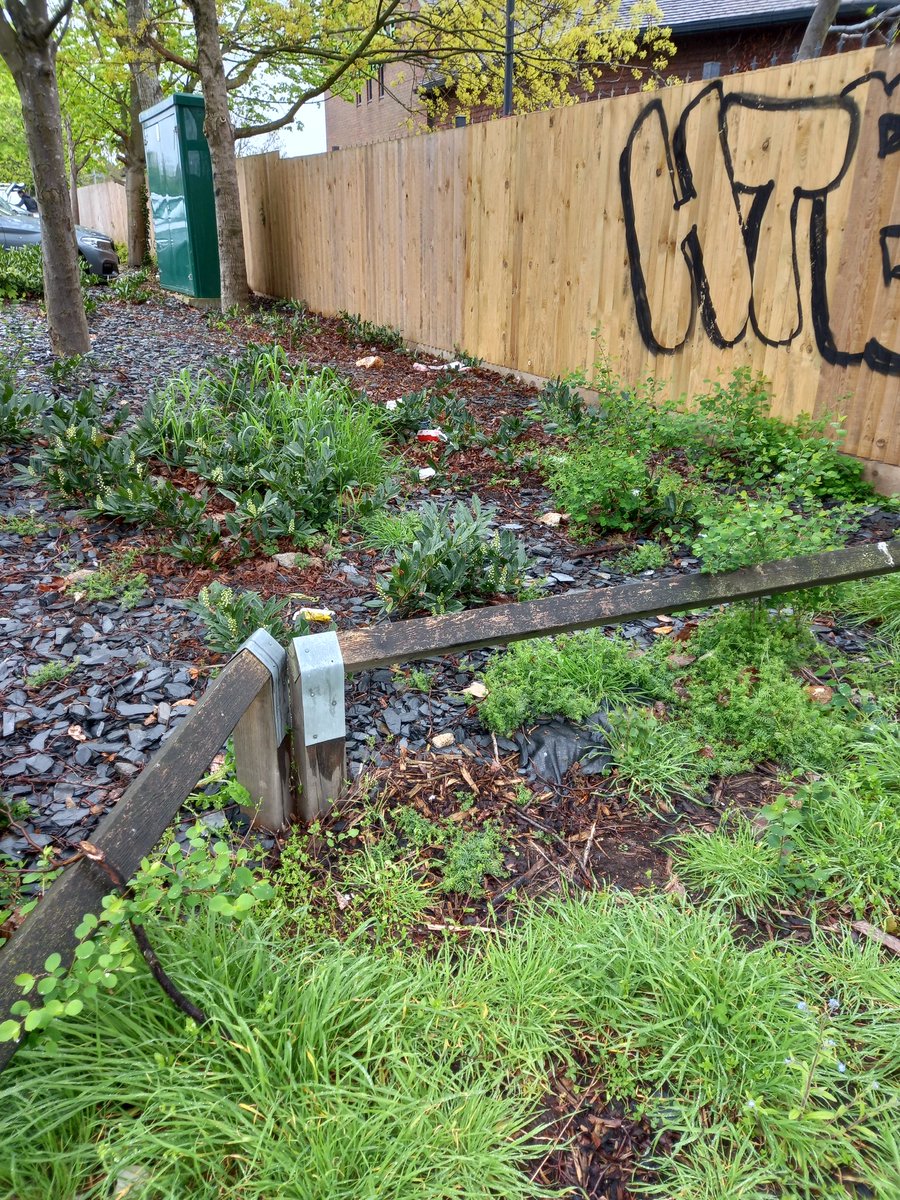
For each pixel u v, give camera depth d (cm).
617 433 557
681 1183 173
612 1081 192
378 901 235
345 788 272
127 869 182
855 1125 180
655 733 305
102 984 170
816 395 568
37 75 679
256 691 229
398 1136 172
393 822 267
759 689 316
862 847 254
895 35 940
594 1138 183
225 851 190
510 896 242
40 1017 147
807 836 263
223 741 213
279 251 1430
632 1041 200
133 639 356
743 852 255
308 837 255
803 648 356
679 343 664
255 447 507
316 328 1125
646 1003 207
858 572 338
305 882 238
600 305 729
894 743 296
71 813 260
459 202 891
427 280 984
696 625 379
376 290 1113
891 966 219
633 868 256
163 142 1349
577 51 1557
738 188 588
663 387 640
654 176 650
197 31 1078
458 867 249
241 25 1277
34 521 454
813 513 418
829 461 527
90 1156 163
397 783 283
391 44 1393
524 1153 177
